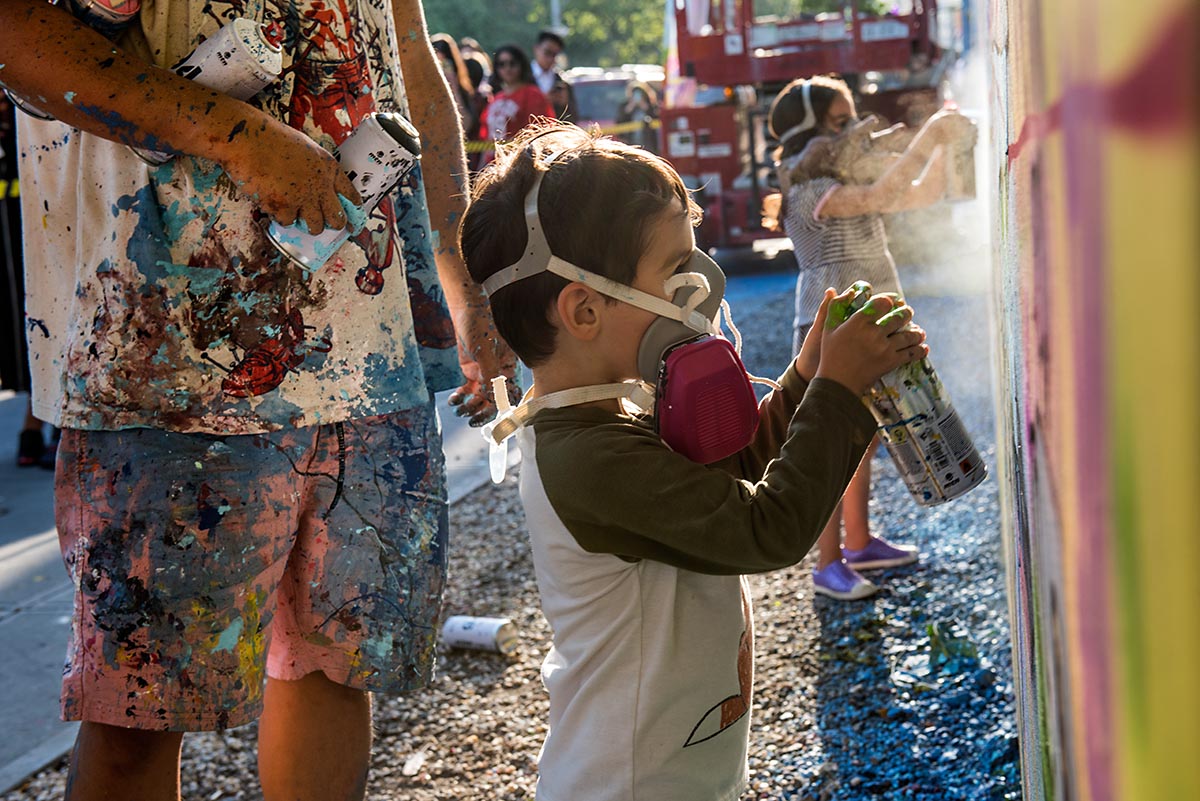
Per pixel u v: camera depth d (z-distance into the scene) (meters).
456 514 5.07
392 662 1.96
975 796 2.48
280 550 1.86
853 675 3.14
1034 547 1.06
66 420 1.78
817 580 3.70
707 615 1.47
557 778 1.52
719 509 1.35
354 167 1.71
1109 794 0.49
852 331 1.42
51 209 1.84
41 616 4.13
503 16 45.91
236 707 1.81
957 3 11.68
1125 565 0.42
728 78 11.90
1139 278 0.36
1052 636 0.84
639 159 1.43
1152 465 0.35
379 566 1.95
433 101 2.22
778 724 2.93
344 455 1.92
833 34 11.70
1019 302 1.19
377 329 1.90
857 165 3.65
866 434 1.41
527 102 10.23
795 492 1.35
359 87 1.88
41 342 1.89
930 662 3.14
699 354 1.35
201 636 1.78
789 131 3.76
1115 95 0.39
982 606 3.45
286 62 1.81
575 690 1.50
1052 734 0.88
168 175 1.74
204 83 1.63
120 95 1.58
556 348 1.48
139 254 1.74
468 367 2.28
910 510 4.49
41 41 1.57
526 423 1.50
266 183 1.63
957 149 3.53
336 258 1.85
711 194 12.20
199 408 1.77
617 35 47.53
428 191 2.21
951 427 1.56
